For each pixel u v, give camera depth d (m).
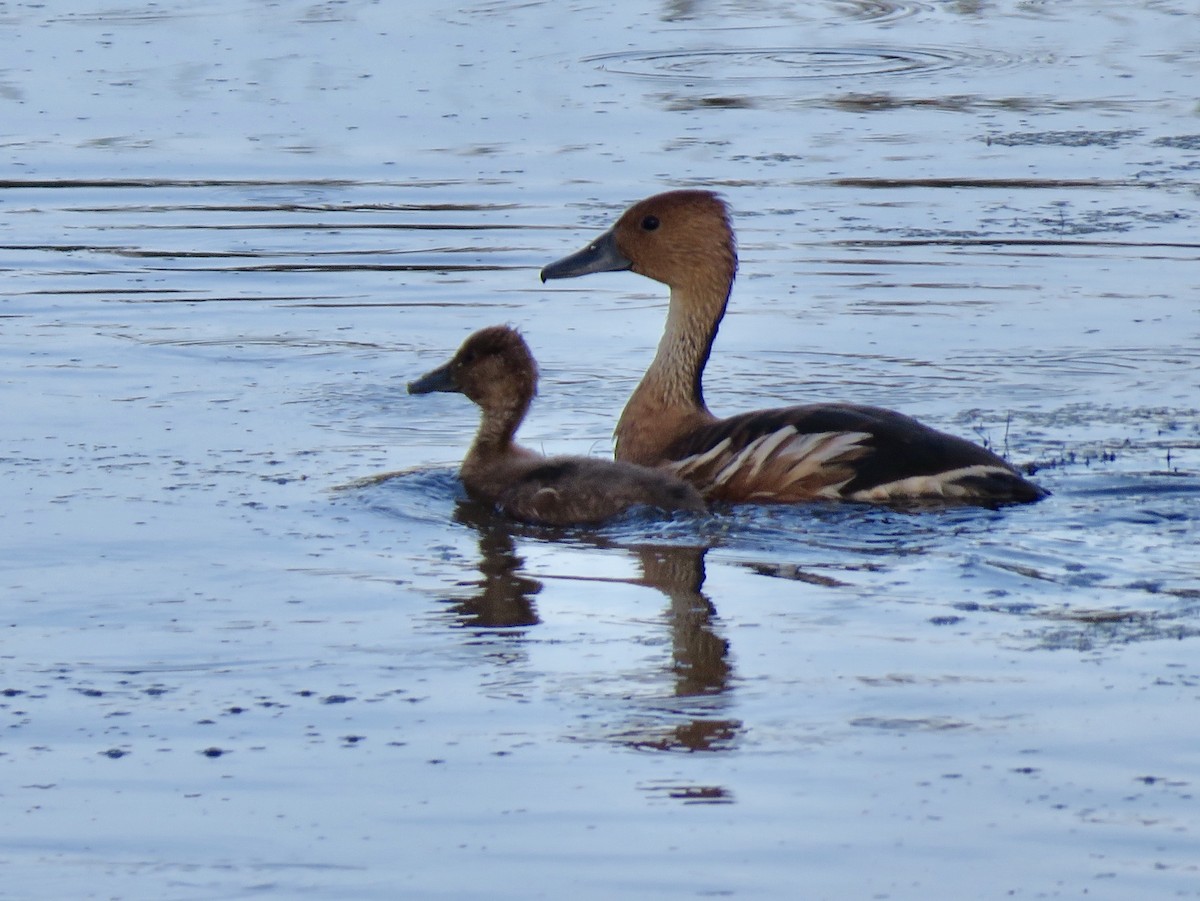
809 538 12.62
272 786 8.77
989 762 8.87
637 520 13.12
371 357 18.27
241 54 32.19
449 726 9.43
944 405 16.38
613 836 8.20
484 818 8.40
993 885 7.72
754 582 11.71
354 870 7.93
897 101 29.73
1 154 26.20
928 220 23.14
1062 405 16.30
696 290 14.98
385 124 27.94
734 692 9.80
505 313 20.05
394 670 10.23
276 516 13.25
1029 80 31.05
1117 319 19.17
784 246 22.09
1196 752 8.93
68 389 16.88
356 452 15.13
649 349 18.77
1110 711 9.44
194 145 26.77
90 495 13.67
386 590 11.64
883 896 7.65
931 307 19.77
